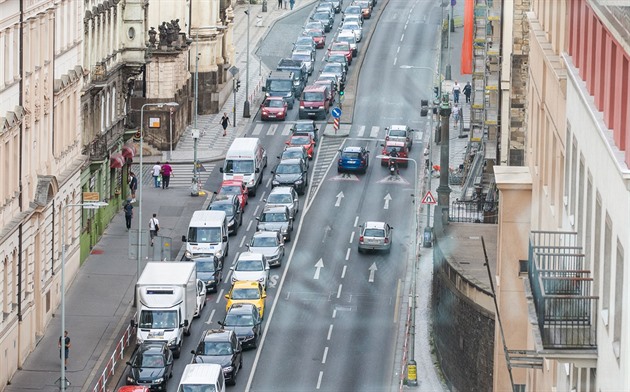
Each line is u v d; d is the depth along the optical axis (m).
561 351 95.62
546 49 136.12
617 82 89.00
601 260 92.81
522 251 148.75
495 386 154.50
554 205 124.00
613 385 86.50
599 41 97.31
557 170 121.69
